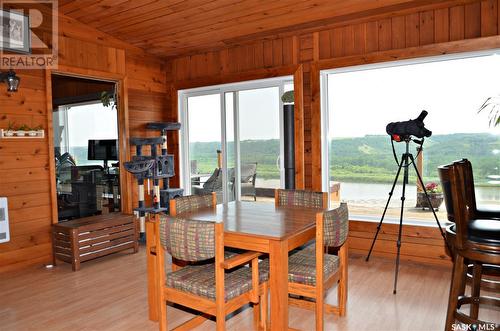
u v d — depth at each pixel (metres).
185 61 5.30
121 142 4.98
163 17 4.22
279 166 4.75
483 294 3.05
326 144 4.32
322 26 4.11
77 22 4.38
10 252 3.86
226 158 5.18
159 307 2.28
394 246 3.90
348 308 2.83
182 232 2.01
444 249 3.63
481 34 3.37
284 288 2.13
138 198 5.11
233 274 2.32
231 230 2.25
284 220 2.51
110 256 4.34
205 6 3.93
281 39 4.46
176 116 5.43
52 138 4.18
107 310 2.90
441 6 3.52
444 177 2.17
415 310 2.78
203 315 2.65
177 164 5.47
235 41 4.70
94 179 4.85
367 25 3.92
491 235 1.89
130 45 4.98
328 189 4.38
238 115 5.04
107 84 4.97
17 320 2.75
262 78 4.60
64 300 3.10
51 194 4.16
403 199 3.30
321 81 4.27
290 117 4.45
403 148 3.96
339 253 2.68
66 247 3.91
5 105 3.80
